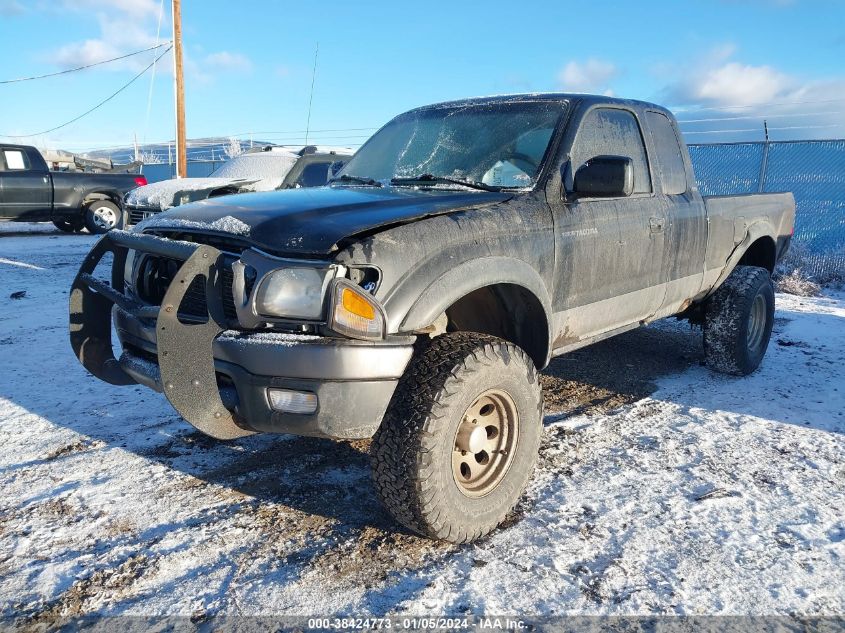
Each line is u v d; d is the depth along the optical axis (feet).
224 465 11.35
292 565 8.50
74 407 13.92
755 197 17.15
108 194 48.62
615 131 12.90
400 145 13.46
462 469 9.12
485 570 8.43
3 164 43.52
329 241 8.18
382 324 8.10
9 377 15.79
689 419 13.74
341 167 14.56
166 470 11.11
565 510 9.96
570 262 11.07
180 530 9.29
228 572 8.34
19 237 47.47
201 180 29.30
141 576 8.23
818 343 20.24
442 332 9.87
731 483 10.84
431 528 8.49
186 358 8.14
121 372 10.53
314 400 8.00
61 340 19.19
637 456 11.87
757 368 17.42
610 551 8.89
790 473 11.22
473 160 12.06
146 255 9.96
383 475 8.39
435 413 8.20
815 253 36.81
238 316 8.29
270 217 8.96
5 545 8.84
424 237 8.73
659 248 13.34
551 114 12.16
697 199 14.79
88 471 11.03
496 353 8.88
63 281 28.84
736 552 8.87
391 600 7.82
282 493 10.41
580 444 12.39
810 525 9.55
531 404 9.53
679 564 8.59
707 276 15.46
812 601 7.88
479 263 9.17
